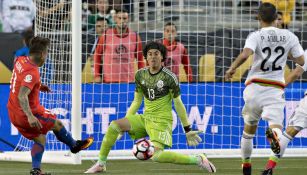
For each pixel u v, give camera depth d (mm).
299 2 49281
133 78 40031
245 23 51188
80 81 32906
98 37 40219
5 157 34156
